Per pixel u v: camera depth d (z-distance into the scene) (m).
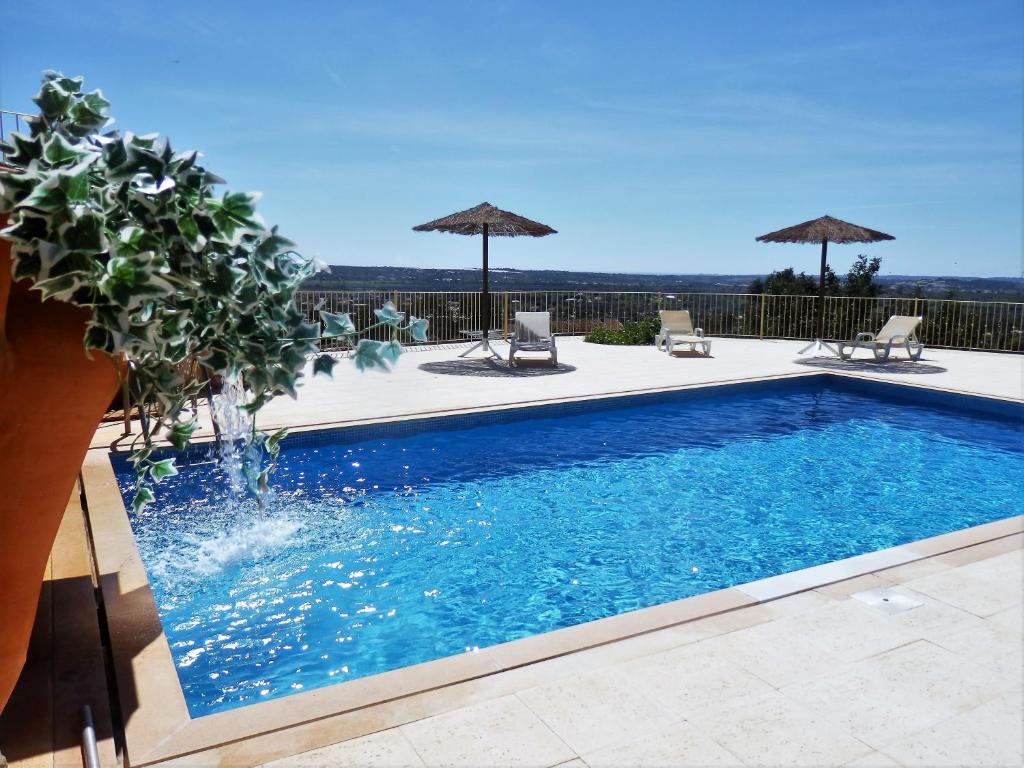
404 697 2.59
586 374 10.79
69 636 2.97
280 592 4.20
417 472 6.50
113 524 4.36
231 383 1.25
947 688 2.67
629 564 4.68
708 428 8.39
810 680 2.72
